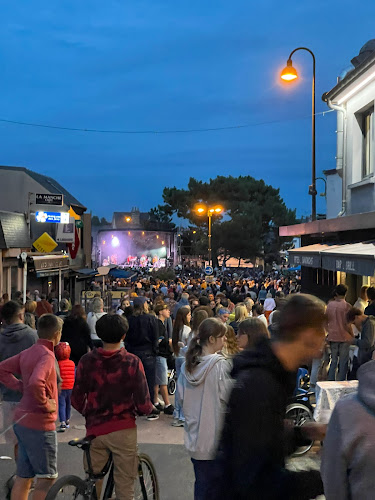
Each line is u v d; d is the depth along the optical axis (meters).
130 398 4.46
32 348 4.89
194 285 37.38
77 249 38.16
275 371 2.42
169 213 91.50
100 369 4.42
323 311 2.46
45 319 4.89
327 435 2.11
